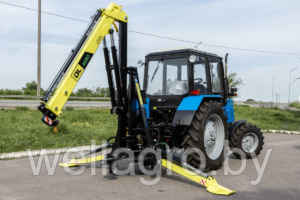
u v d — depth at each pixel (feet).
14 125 27.07
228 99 19.88
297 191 12.42
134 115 14.97
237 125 18.78
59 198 11.14
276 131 36.24
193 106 14.88
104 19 13.76
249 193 12.12
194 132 14.69
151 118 16.19
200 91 16.44
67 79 12.59
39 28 65.77
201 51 16.98
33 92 78.18
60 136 24.25
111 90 14.94
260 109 69.05
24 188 12.30
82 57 13.05
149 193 11.95
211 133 15.92
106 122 35.12
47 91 12.30
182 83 16.21
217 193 11.94
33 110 40.73
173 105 16.25
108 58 14.69
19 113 34.76
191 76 15.84
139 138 14.82
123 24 14.66
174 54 16.44
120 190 12.30
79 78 13.03
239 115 53.16
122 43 14.61
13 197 11.14
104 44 14.55
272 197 11.62
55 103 12.22
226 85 19.25
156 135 15.49
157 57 17.12
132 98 14.83
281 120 51.80
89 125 31.30
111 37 14.32
